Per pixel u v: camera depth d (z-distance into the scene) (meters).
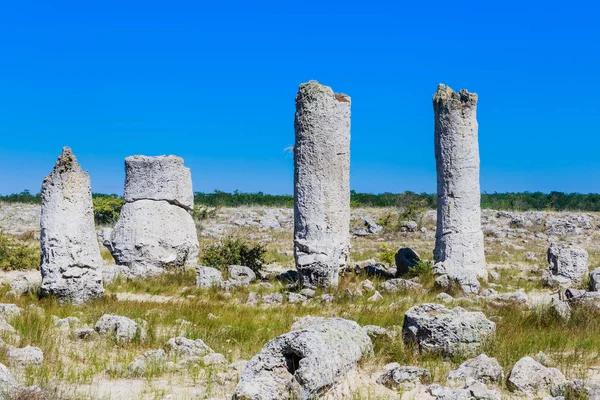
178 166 22.58
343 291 18.38
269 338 12.42
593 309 14.48
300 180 20.09
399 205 50.16
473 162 21.39
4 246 22.98
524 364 9.65
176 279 20.39
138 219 21.92
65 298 16.02
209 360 10.57
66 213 16.16
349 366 9.39
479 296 18.38
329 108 20.11
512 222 41.41
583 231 39.66
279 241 33.78
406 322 11.48
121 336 11.89
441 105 21.53
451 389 9.01
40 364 10.14
